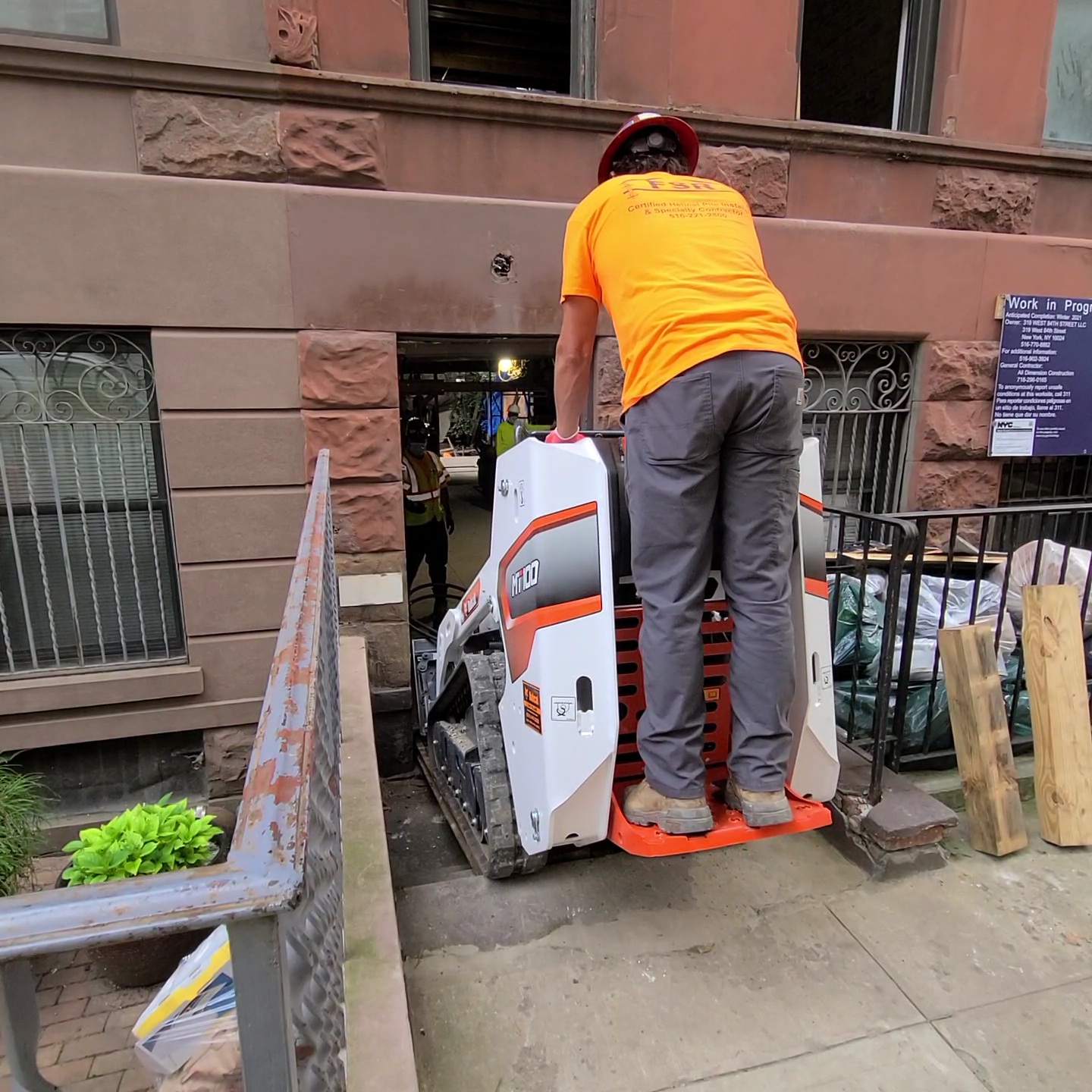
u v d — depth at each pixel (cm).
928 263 483
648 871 287
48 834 392
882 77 531
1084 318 513
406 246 397
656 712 196
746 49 435
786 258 458
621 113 416
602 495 199
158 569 407
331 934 127
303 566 176
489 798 271
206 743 413
